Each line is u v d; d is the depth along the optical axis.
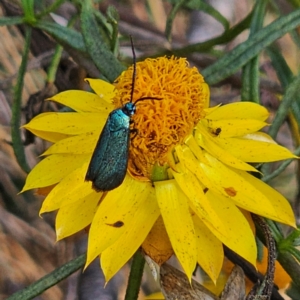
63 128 0.11
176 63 0.11
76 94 0.11
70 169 0.11
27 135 0.14
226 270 0.13
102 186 0.10
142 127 0.11
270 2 0.14
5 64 0.16
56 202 0.10
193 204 0.10
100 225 0.10
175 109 0.11
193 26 0.20
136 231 0.10
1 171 0.16
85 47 0.12
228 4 0.20
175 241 0.10
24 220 0.16
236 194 0.10
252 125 0.11
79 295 0.15
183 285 0.10
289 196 0.17
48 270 0.16
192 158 0.11
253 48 0.12
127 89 0.11
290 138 0.18
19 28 0.15
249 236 0.10
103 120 0.11
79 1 0.12
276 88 0.15
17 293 0.11
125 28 0.17
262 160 0.11
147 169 0.11
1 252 0.16
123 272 0.16
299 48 0.14
